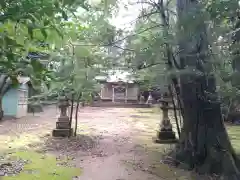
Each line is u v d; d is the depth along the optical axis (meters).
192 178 4.99
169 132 8.25
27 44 1.53
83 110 19.77
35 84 1.61
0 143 7.46
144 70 5.70
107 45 4.57
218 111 5.40
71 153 6.73
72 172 5.24
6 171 5.04
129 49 4.75
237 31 2.97
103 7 4.10
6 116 13.30
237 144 7.89
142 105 23.28
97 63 5.31
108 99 25.28
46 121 12.73
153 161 6.10
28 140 8.00
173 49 4.91
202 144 5.41
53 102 10.25
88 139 8.46
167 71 5.06
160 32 4.66
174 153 6.03
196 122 5.57
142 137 9.23
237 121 12.22
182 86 5.70
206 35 3.67
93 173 5.21
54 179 4.77
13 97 13.45
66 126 8.70
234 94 3.33
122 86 24.56
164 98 8.45
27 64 1.53
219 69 3.59
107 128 11.28
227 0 2.96
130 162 6.00
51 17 1.47
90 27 4.26
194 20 3.38
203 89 5.18
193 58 4.78
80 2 1.66
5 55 1.45
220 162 5.09
